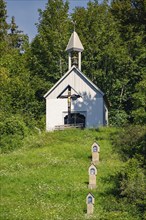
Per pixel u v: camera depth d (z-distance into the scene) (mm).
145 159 48375
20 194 45062
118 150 57938
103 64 96750
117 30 100125
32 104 86688
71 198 44062
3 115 73875
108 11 104375
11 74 93375
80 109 79375
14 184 47594
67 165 54062
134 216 38469
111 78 95625
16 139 64562
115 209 40250
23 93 85125
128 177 42906
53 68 98875
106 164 53625
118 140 60281
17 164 54625
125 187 41656
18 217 38531
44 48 99000
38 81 96625
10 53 108688
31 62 99875
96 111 79062
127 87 95500
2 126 65375
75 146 61281
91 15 101938
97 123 78750
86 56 97688
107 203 41438
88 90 79625
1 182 48156
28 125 76375
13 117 69938
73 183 47625
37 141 65125
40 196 44500
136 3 99438
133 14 98312
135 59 96188
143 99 63031
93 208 40375
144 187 40844
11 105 83938
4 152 62469
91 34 99750
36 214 39531
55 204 42438
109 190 45031
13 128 65750
